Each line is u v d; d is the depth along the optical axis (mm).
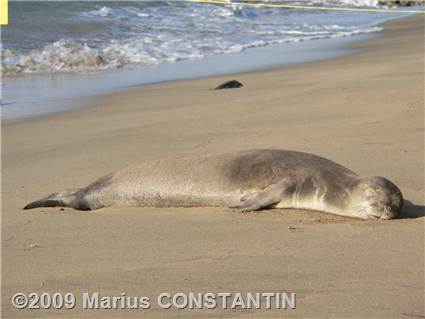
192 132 20984
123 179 14430
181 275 9773
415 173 15570
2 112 26141
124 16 54156
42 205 14547
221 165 13883
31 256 10883
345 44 46531
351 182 12719
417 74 28891
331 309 8539
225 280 9539
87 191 14570
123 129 22250
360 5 82500
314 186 12945
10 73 35781
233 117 22984
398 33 52719
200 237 11625
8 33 43688
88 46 42531
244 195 13422
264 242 11203
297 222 12336
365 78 28906
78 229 12438
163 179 14070
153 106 26562
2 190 15891
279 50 44469
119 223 12773
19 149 20234
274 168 13516
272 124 21391
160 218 13047
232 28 54688
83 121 24172
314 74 32594
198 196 13750
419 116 21000
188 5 62781
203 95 28594
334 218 12578
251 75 34062
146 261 10445
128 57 40844
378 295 8945
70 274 9961
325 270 9852
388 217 12258
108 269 10133
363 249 10727
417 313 8406
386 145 18109
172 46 45000
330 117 21812
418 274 9633
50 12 51656
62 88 31797
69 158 18750
